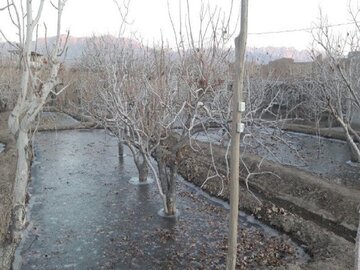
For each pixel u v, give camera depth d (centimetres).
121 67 1222
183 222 1116
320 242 953
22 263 870
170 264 868
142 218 1148
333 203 1196
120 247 955
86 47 2642
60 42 832
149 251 934
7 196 1078
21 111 823
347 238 1029
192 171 1570
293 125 2839
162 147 1263
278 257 904
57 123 2919
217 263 870
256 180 1472
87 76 2519
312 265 815
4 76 3014
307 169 1691
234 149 563
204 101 1046
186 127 1039
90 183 1502
